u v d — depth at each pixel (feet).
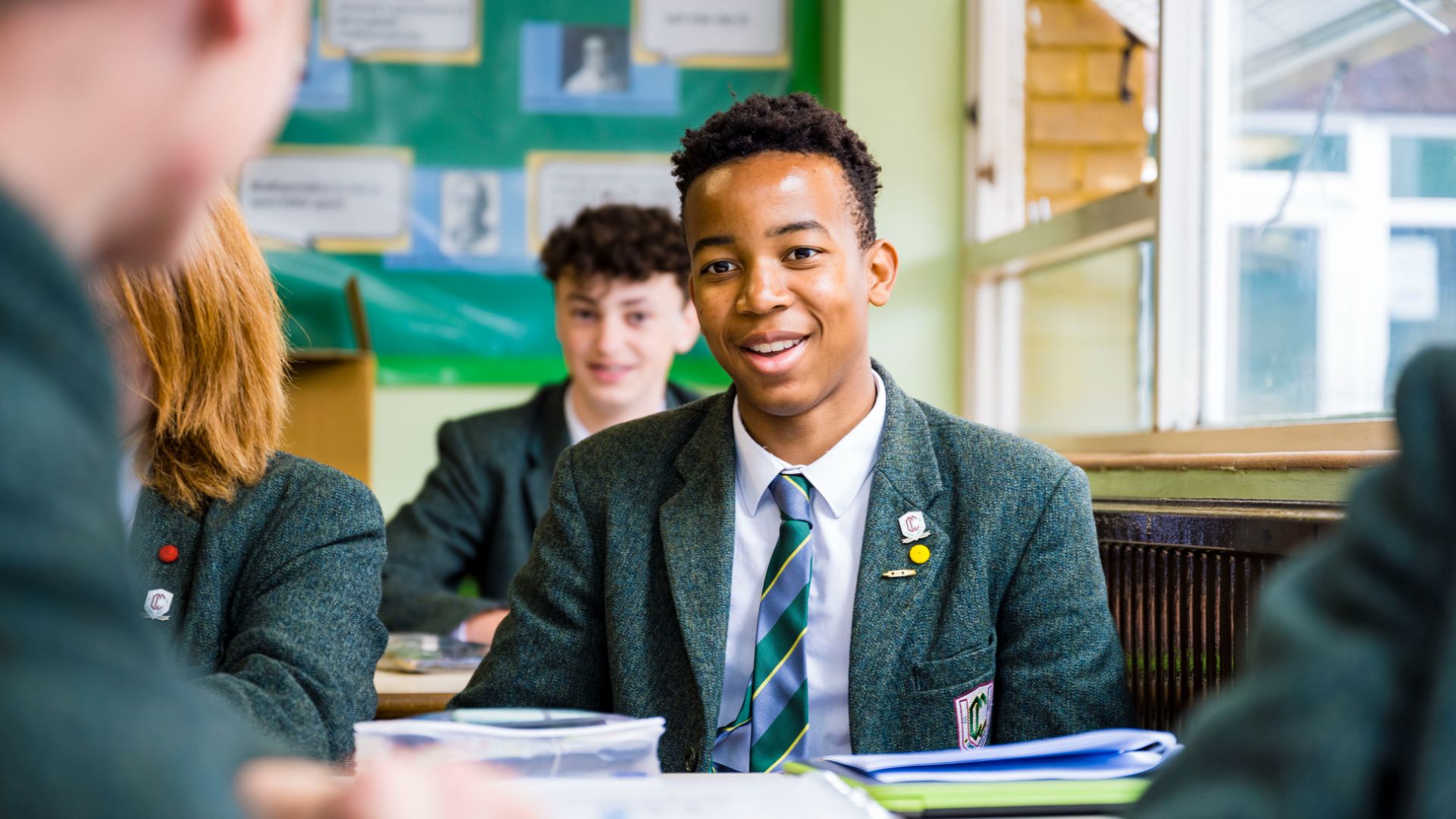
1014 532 3.88
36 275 1.03
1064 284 8.52
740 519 4.02
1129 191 7.14
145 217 1.23
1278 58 6.02
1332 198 5.53
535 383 10.57
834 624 3.87
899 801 2.47
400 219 10.47
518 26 10.55
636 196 10.64
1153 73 7.76
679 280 7.76
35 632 0.93
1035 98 9.19
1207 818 1.26
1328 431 4.98
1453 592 1.22
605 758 2.48
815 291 3.83
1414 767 1.20
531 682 4.07
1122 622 4.75
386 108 10.46
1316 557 1.41
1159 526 4.50
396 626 7.07
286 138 10.38
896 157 9.97
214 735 1.06
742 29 10.66
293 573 3.63
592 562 4.13
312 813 1.40
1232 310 6.40
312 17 10.39
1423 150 4.90
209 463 3.71
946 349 9.98
